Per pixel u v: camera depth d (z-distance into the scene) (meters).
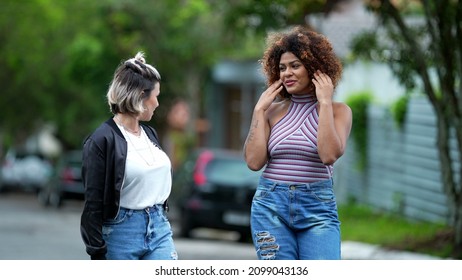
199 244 34.94
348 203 44.19
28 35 65.06
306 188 11.45
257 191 11.79
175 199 39.66
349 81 43.81
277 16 30.75
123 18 53.97
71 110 70.94
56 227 43.00
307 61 11.58
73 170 61.16
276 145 11.57
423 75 25.75
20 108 74.00
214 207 35.91
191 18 53.50
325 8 32.75
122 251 11.75
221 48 55.28
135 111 11.80
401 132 38.78
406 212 38.38
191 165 38.06
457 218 25.38
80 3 60.47
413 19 38.56
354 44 28.78
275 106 12.01
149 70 11.91
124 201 11.74
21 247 31.03
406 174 38.34
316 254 11.40
